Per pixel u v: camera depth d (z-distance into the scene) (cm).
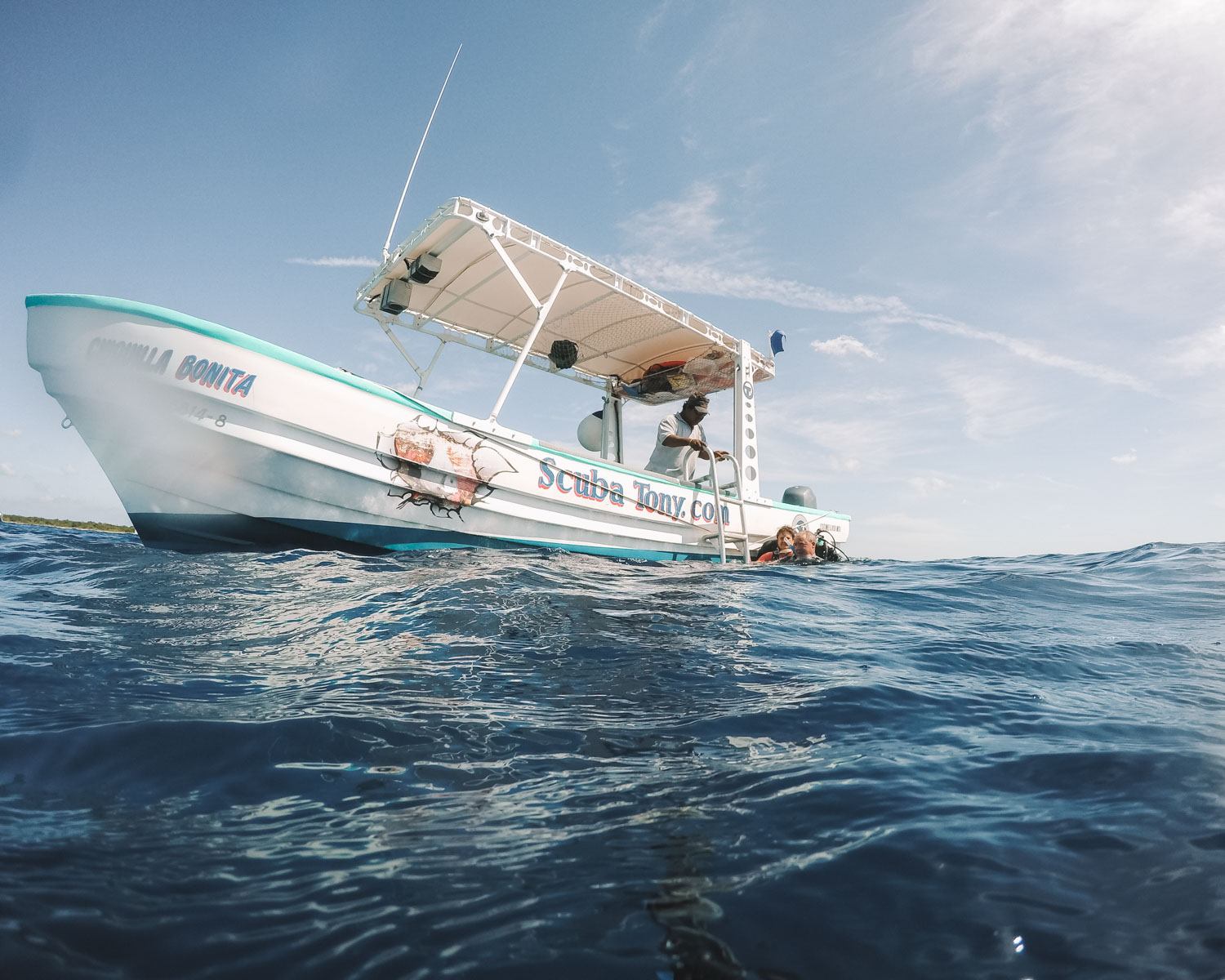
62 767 121
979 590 484
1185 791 120
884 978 71
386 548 560
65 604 287
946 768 133
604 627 272
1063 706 184
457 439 574
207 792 115
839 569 626
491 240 551
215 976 69
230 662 202
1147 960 74
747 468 817
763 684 198
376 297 679
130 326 443
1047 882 90
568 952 75
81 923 76
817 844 101
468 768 130
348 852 97
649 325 770
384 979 69
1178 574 621
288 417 487
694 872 93
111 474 490
